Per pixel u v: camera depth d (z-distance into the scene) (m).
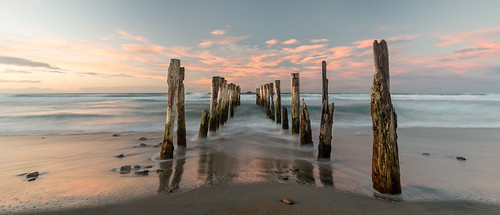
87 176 5.06
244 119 18.62
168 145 6.71
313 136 10.77
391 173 3.93
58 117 16.62
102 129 12.96
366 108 21.34
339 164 6.12
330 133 6.57
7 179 4.85
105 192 4.14
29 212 3.42
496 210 3.46
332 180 4.83
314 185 4.52
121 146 8.51
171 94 6.74
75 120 15.86
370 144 8.73
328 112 6.57
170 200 3.81
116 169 5.64
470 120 16.33
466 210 3.46
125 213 3.39
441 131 11.95
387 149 3.93
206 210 3.46
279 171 5.51
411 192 4.12
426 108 20.97
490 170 5.51
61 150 7.84
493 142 9.05
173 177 5.02
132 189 4.29
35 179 4.84
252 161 6.49
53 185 4.49
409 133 11.31
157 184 4.56
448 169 5.57
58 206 3.60
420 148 7.97
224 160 6.61
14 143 9.03
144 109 22.97
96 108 23.55
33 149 7.97
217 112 13.53
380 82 3.90
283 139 10.31
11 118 15.90
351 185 4.51
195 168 5.77
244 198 3.89
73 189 4.29
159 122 15.41
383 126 3.94
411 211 3.43
